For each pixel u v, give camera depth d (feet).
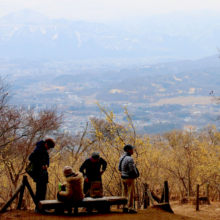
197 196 52.90
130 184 38.04
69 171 35.50
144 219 34.83
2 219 31.76
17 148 59.67
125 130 52.31
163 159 78.23
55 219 32.86
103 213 37.52
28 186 36.73
